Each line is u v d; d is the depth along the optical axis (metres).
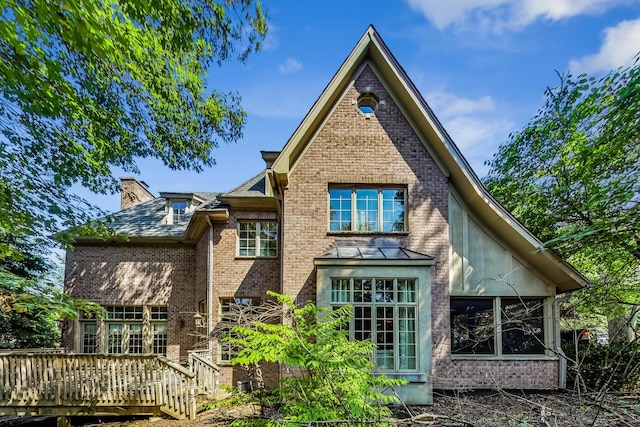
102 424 10.66
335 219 12.73
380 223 12.70
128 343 17.66
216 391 12.33
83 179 10.78
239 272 15.81
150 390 10.91
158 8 6.43
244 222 16.28
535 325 12.62
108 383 10.97
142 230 18.42
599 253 14.17
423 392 10.58
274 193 13.62
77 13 5.14
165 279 17.94
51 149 9.92
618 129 10.90
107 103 10.21
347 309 9.27
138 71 9.41
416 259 11.34
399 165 12.83
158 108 11.15
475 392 11.55
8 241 12.42
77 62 8.64
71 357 11.09
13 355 11.04
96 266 17.88
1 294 11.01
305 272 12.30
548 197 16.28
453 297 12.80
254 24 9.15
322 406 6.26
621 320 13.49
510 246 12.82
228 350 15.16
